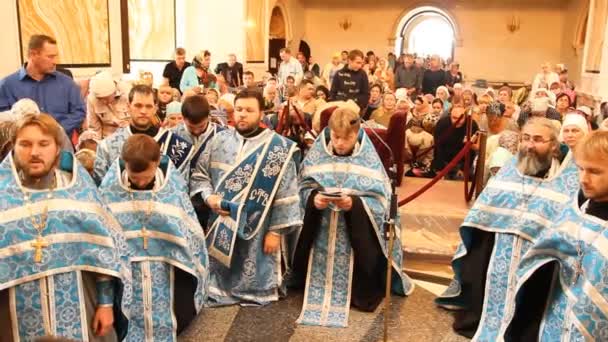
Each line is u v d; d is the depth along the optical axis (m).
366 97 6.59
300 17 18.00
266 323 3.13
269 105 6.02
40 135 1.87
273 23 16.70
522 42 16.98
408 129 6.19
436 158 5.74
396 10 17.77
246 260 3.28
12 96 3.78
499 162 3.38
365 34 18.12
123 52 7.29
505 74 17.23
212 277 3.37
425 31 18.80
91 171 2.97
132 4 9.89
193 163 3.25
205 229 3.29
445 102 7.59
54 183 1.98
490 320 2.84
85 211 2.00
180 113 3.70
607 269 1.96
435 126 5.93
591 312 1.98
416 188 4.87
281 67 10.34
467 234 3.00
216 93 5.95
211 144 3.25
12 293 1.91
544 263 2.28
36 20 5.72
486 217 2.88
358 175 3.25
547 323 2.28
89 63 6.61
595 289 1.98
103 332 2.10
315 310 3.25
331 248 3.32
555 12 16.58
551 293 2.31
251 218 3.16
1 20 5.27
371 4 17.89
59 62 6.07
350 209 3.18
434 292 3.61
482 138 4.25
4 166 1.94
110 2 6.98
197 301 2.82
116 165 2.69
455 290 3.31
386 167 4.20
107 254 2.03
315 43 18.48
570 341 2.06
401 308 3.36
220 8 12.39
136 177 2.59
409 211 4.29
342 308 3.27
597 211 2.07
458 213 4.23
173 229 2.66
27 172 1.91
